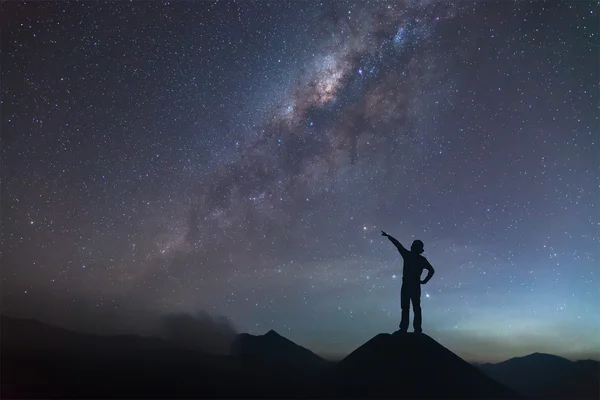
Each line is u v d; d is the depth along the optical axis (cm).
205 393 780
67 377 793
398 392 839
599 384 1069
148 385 787
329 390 848
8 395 711
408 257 1012
